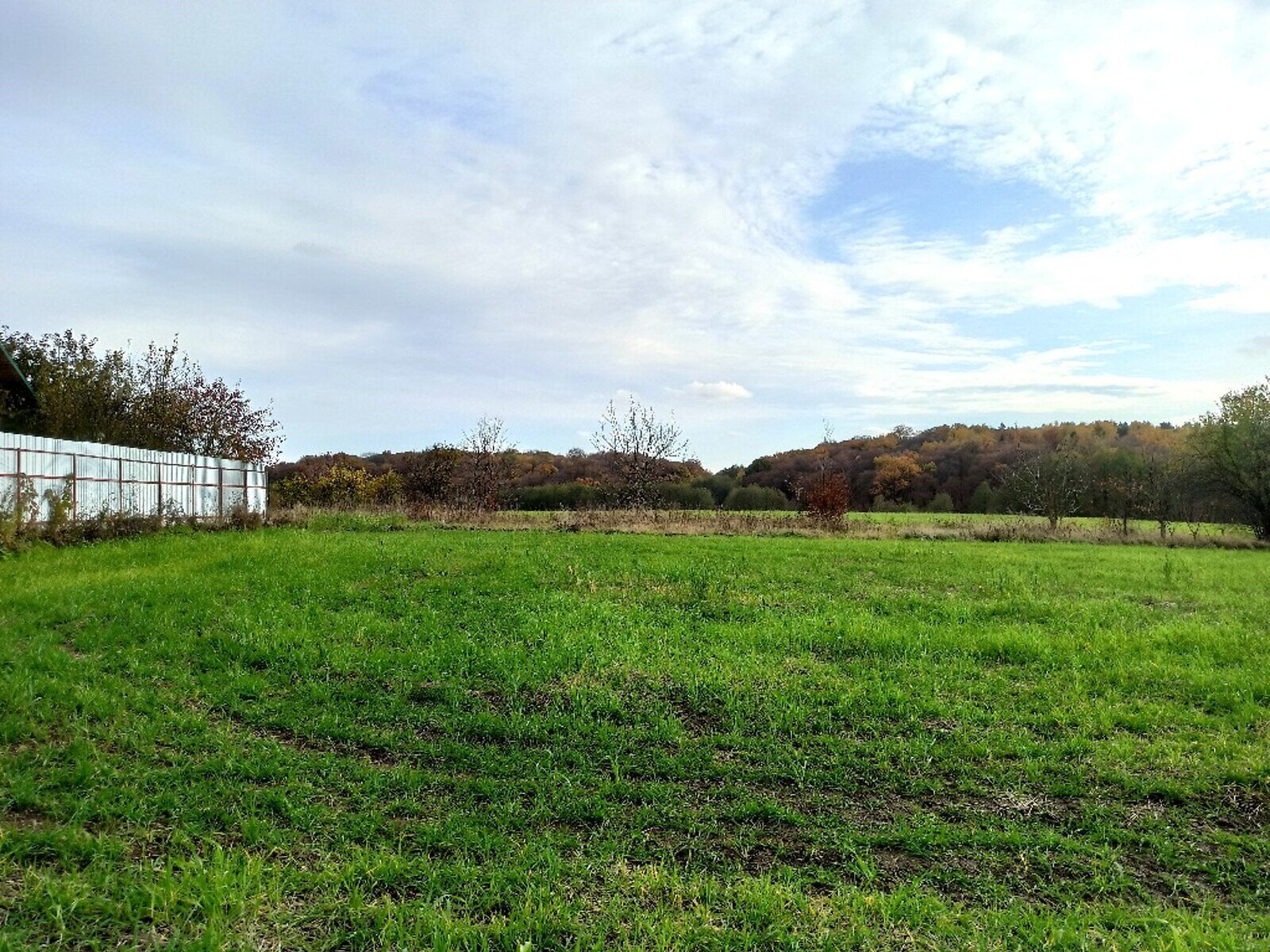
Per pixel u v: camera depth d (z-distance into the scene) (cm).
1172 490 3356
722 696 703
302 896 370
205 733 582
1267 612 1150
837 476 3014
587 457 5131
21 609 952
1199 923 364
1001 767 558
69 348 3262
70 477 2038
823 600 1170
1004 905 384
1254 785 532
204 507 2738
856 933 348
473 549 1700
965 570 1603
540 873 395
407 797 488
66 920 339
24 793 454
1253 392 3058
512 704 681
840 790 522
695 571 1370
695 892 381
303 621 927
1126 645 898
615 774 534
